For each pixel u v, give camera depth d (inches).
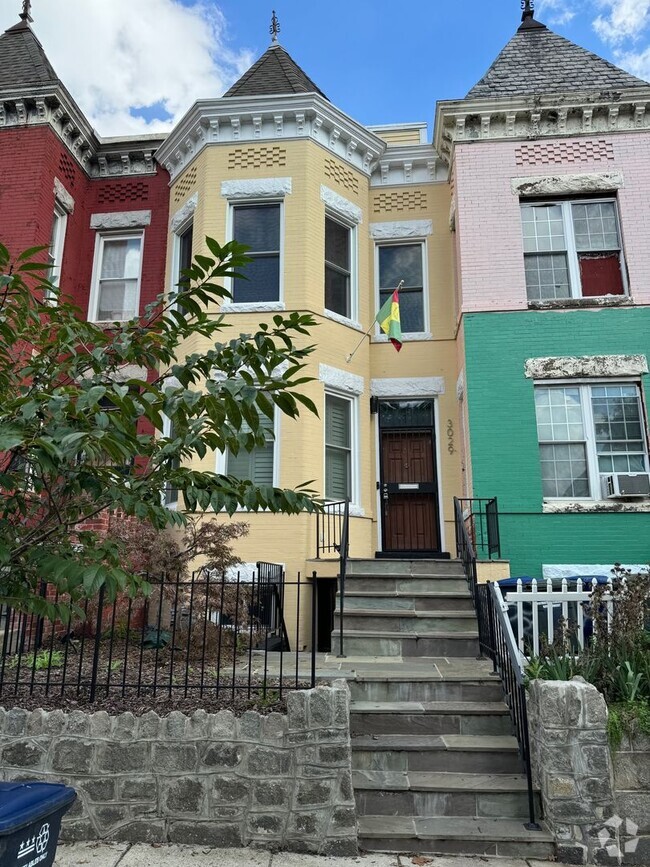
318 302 417.4
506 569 334.3
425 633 279.6
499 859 172.1
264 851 173.9
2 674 207.6
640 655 202.5
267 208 431.2
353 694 228.1
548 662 204.2
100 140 496.4
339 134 446.3
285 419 391.5
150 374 426.0
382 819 185.8
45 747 184.9
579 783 176.6
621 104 407.5
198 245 427.2
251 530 371.2
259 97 424.2
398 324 397.1
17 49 475.8
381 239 476.1
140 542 269.1
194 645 272.7
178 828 178.1
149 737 183.9
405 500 445.7
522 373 386.6
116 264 485.4
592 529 362.9
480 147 419.8
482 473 377.4
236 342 135.5
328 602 374.0
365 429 434.3
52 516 140.6
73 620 243.0
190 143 454.3
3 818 90.0
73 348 139.6
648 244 395.2
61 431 105.7
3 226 416.5
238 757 181.2
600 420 382.6
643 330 384.2
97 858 168.1
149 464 146.6
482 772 199.6
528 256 409.4
